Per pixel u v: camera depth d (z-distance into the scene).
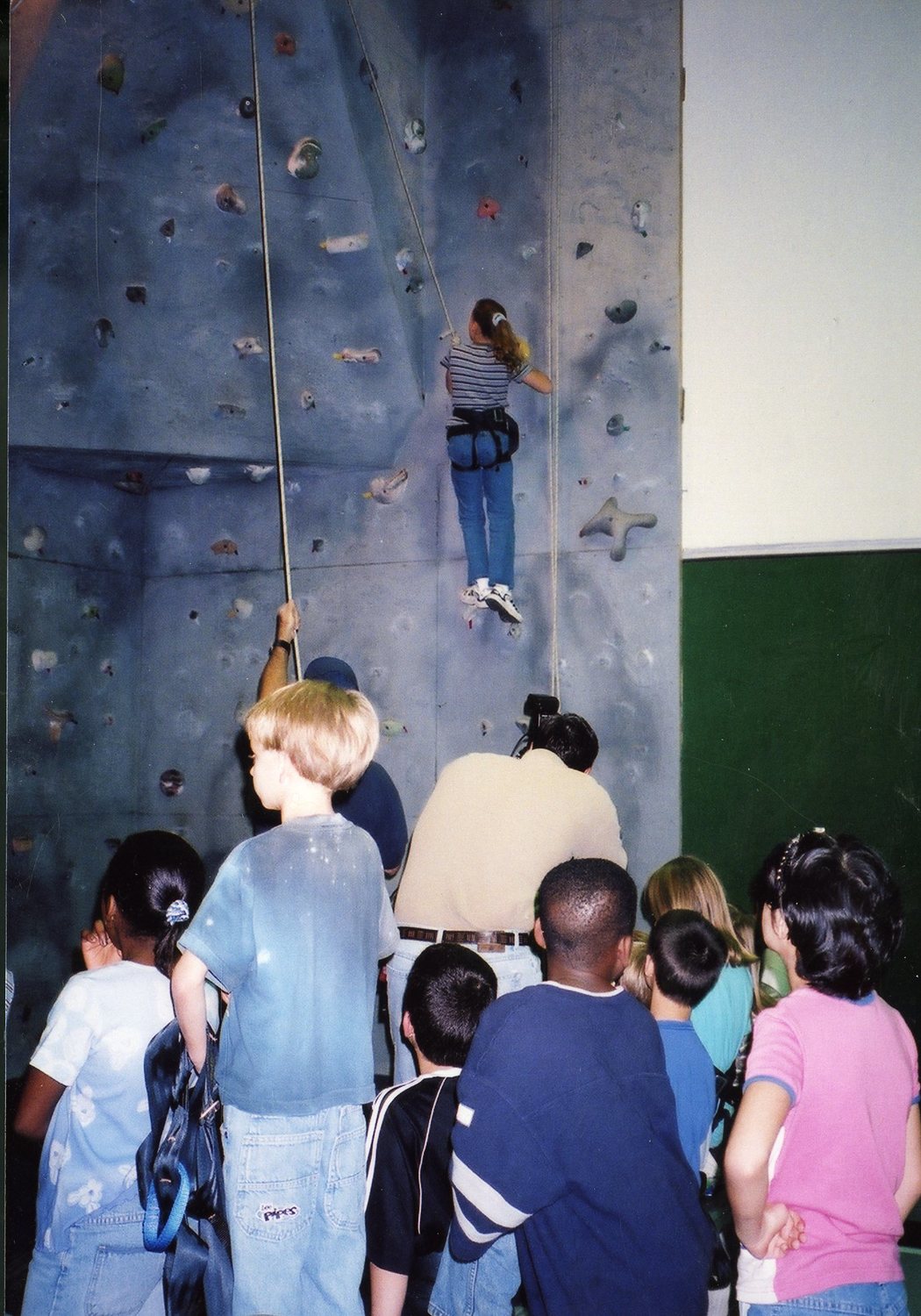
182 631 4.45
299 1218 1.77
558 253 3.91
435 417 4.08
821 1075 1.52
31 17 3.59
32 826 4.02
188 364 3.92
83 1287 1.67
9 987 2.65
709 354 3.74
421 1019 1.94
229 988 1.80
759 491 3.65
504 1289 1.85
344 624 4.18
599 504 3.80
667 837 3.63
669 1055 1.91
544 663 3.85
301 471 4.28
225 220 3.82
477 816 2.47
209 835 4.33
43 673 4.09
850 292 3.57
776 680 3.57
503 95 4.03
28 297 3.75
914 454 3.48
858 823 3.43
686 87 3.80
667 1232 1.44
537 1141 1.44
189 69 3.73
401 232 4.02
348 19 3.75
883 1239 1.50
